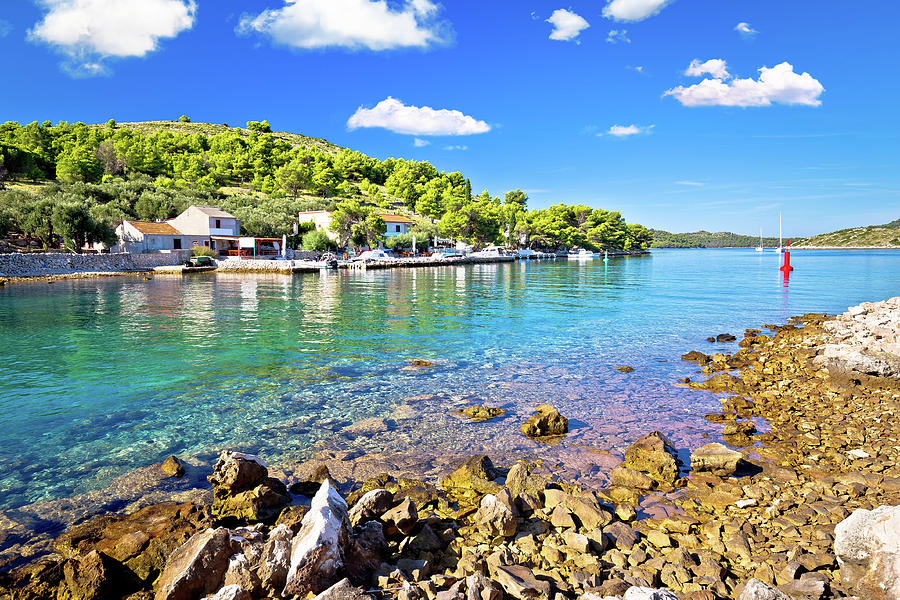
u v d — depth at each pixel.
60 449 8.98
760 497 7.03
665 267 87.44
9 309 27.94
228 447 9.11
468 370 14.52
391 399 11.80
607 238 181.38
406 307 29.64
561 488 7.47
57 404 11.41
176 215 91.81
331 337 19.64
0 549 5.98
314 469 8.22
